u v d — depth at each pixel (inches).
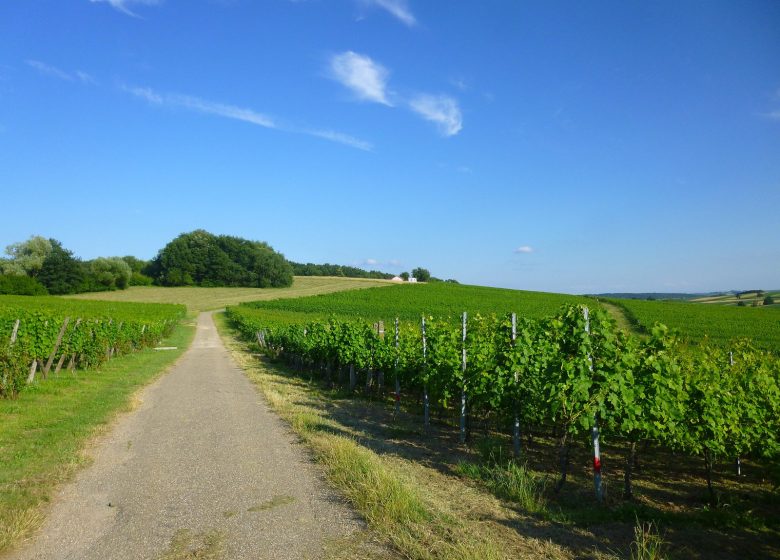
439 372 387.2
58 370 648.4
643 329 1708.9
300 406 472.7
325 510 207.0
